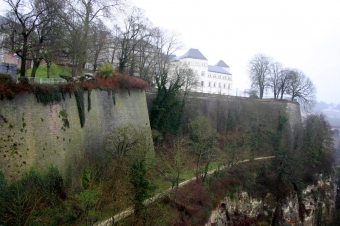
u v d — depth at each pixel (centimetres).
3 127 2577
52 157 2962
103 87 3834
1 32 3559
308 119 7656
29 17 3462
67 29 4184
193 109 6431
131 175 3091
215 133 5594
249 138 6044
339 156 12062
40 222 2459
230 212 4678
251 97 8594
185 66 8294
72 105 3303
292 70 9325
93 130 3597
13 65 3150
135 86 4534
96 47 5216
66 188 3019
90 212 2694
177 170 3878
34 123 2838
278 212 5531
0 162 2530
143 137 3781
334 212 6744
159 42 6838
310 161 6919
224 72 12481
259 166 5931
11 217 2319
